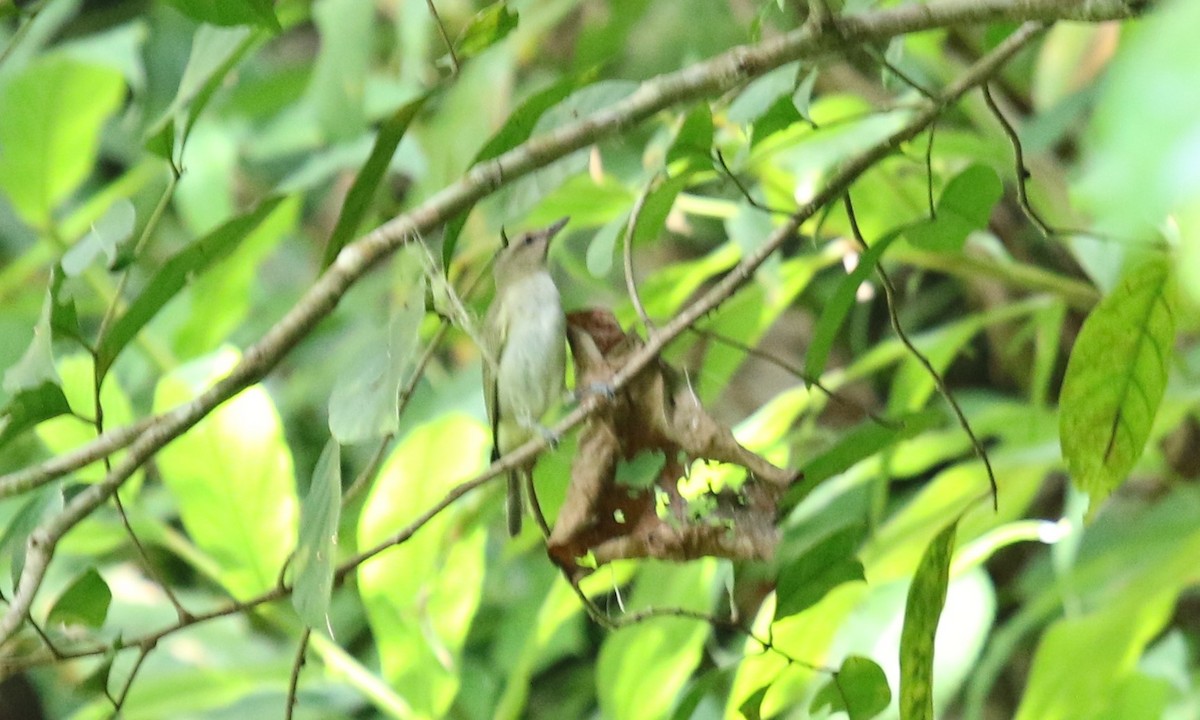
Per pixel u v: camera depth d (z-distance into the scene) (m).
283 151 9.99
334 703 6.76
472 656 7.86
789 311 9.35
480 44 3.83
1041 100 5.42
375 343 3.42
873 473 6.11
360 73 7.51
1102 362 3.75
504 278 4.59
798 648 4.88
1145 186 1.13
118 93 6.70
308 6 8.49
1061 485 8.73
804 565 3.84
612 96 3.80
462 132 7.23
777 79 3.71
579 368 3.73
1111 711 5.39
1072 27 5.28
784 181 5.97
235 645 6.60
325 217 10.88
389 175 8.52
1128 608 5.23
